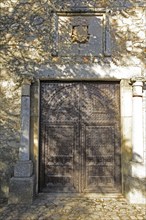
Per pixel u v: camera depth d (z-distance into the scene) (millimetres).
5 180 4934
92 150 5160
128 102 5035
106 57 5102
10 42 5156
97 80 5184
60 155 5148
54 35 5125
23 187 4602
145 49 5117
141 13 5191
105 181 5098
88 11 5168
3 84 5098
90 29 5207
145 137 4949
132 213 4102
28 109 4945
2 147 4984
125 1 5207
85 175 5113
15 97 5078
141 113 4891
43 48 5137
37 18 5188
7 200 4762
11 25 5184
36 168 4973
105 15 5156
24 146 4836
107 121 5199
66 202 4605
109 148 5156
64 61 5109
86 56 5121
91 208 4316
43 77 5082
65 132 5195
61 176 5125
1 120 5039
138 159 4750
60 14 5199
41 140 5168
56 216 3945
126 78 5066
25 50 5141
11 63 5129
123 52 5109
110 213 4090
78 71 5082
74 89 5234
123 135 5008
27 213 4070
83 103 5223
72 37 5152
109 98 5230
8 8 5219
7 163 4957
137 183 4637
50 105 5230
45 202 4602
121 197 4922
